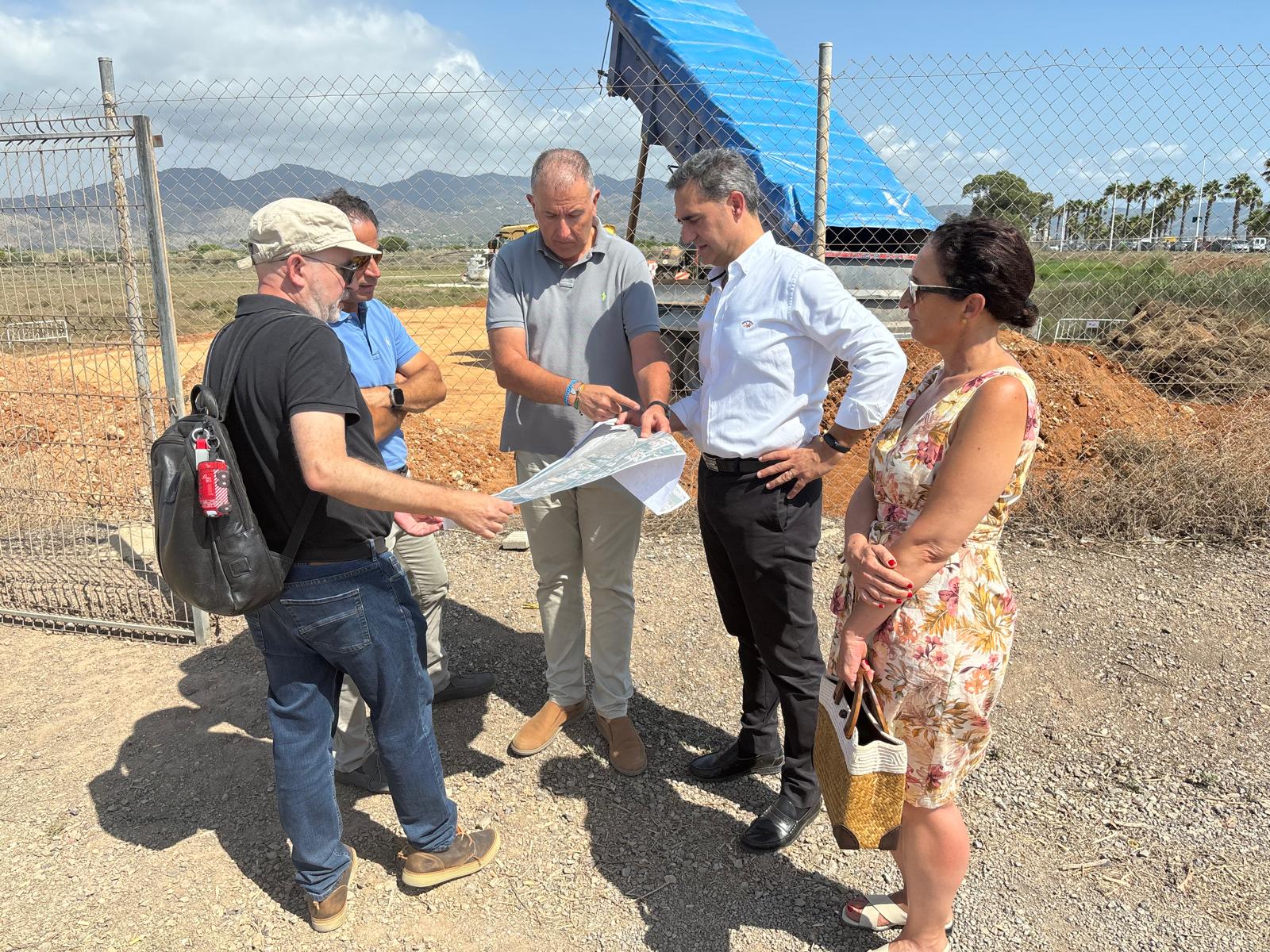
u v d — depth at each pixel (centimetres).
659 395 288
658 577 470
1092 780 309
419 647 238
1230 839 278
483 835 272
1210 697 355
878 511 206
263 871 271
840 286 249
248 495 210
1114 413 763
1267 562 471
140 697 369
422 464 672
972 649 190
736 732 344
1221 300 1045
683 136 768
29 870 271
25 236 389
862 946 240
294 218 206
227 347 206
